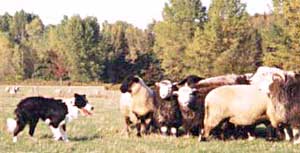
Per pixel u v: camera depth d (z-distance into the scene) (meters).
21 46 106.25
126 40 108.75
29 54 100.38
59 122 17.12
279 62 55.75
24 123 16.94
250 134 17.70
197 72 63.84
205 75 63.12
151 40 113.75
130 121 19.11
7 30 153.25
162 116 18.30
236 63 61.62
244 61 61.78
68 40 94.81
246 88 17.27
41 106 17.12
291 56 54.66
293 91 16.56
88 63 94.50
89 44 94.75
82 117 26.81
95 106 37.38
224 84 18.55
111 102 42.69
